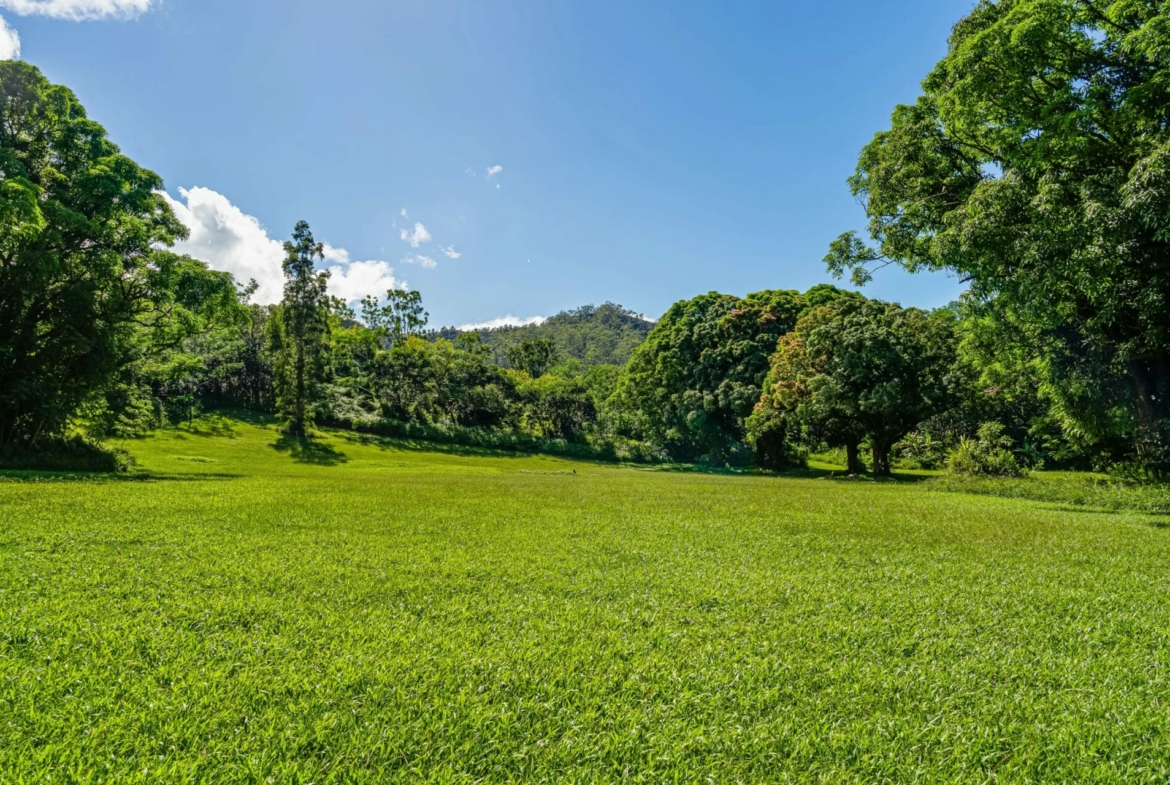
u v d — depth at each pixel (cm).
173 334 2602
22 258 1850
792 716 292
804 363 3422
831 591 536
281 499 1248
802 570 628
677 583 557
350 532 821
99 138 2222
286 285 5247
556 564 631
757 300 4769
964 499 1625
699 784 236
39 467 2055
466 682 321
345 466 4219
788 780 238
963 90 1289
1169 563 691
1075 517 1162
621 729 276
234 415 5819
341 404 6178
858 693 321
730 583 560
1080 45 1203
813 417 3219
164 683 310
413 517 1001
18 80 2008
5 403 1986
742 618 454
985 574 621
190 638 374
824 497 1599
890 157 1628
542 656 361
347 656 349
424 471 3597
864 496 1655
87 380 2136
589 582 556
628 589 534
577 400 6988
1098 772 246
